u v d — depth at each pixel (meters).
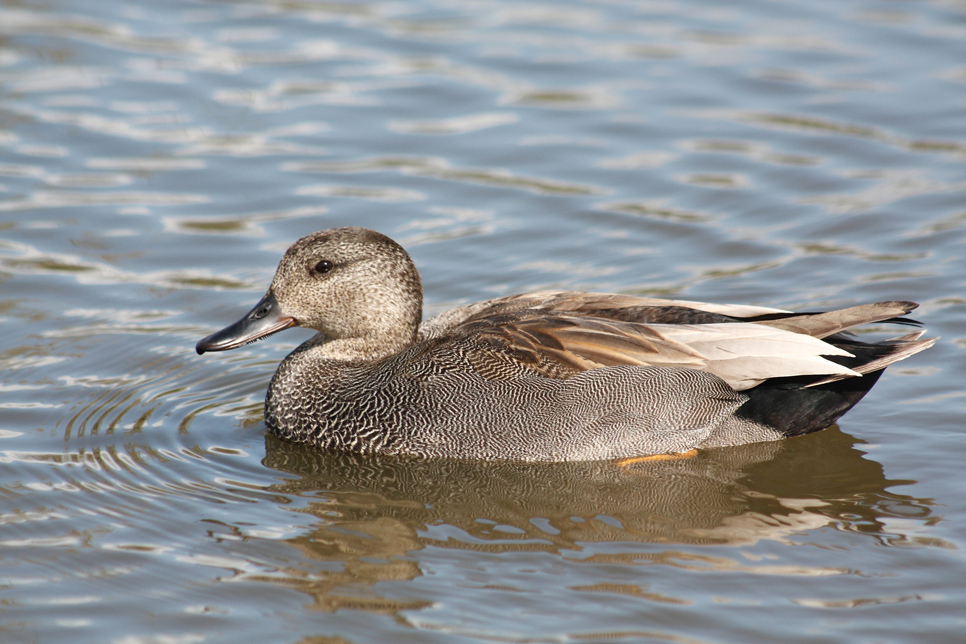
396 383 11.99
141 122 19.42
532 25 23.11
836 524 10.44
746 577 9.49
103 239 16.25
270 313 12.41
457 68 21.41
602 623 8.84
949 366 13.38
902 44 21.94
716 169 18.17
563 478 11.48
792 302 14.80
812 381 11.70
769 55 21.69
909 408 12.59
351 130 19.38
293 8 23.83
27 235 16.20
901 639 8.66
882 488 11.09
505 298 13.04
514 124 19.55
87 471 11.33
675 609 9.02
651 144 18.91
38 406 12.59
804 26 22.83
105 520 10.42
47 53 21.48
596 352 11.67
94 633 8.77
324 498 11.00
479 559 9.83
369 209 17.16
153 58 21.59
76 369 13.45
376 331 12.48
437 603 9.13
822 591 9.27
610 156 18.58
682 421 11.68
